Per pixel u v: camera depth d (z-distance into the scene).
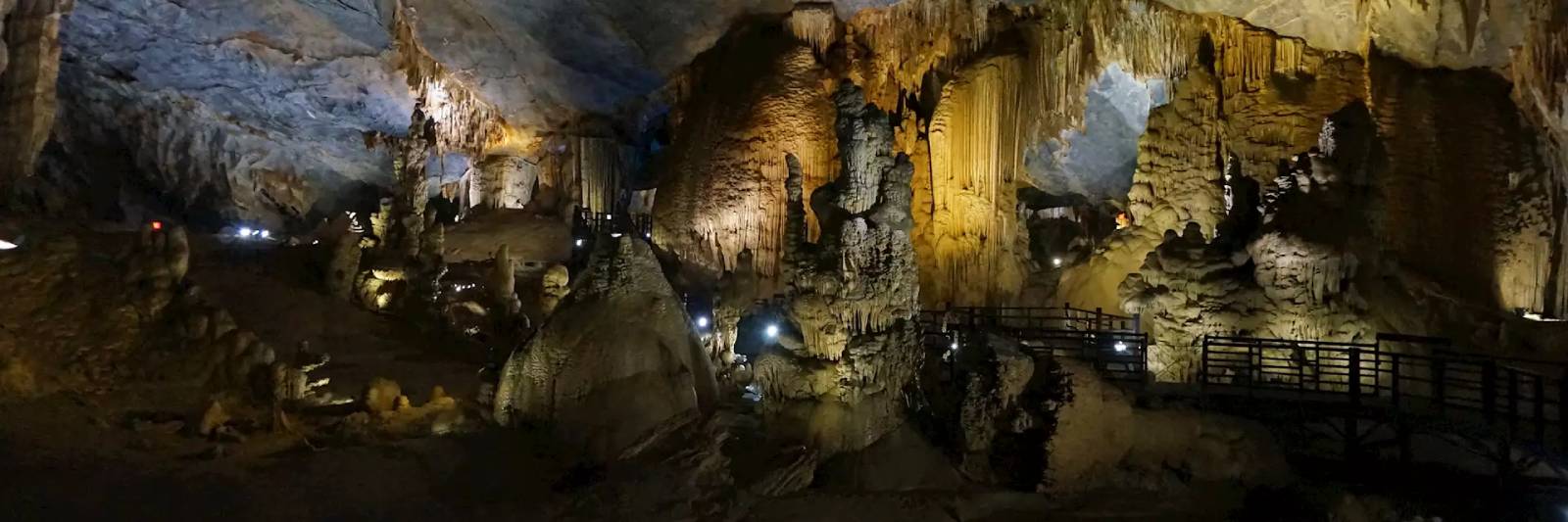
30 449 6.54
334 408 9.13
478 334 13.82
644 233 21.55
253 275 13.59
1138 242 17.16
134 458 6.75
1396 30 15.44
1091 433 10.01
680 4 18.88
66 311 8.74
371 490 6.93
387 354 12.12
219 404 7.82
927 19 19.55
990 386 10.13
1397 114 15.56
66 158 22.31
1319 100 15.99
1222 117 16.88
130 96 21.70
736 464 8.62
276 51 19.75
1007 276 18.95
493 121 24.41
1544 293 15.15
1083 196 22.75
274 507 6.33
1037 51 19.06
